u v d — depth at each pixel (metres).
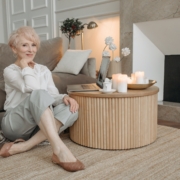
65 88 2.23
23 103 1.53
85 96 1.65
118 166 1.38
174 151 1.61
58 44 2.86
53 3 4.05
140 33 2.76
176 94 2.89
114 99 1.59
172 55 2.92
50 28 4.19
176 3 2.29
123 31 2.80
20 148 1.57
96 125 1.64
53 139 1.38
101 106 1.61
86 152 1.61
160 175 1.27
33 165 1.41
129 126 1.63
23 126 1.59
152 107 1.72
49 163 1.44
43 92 1.48
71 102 1.66
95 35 3.52
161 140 1.83
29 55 1.65
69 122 1.68
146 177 1.25
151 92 1.68
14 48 1.66
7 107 1.70
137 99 1.62
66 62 2.62
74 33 3.39
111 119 1.61
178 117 2.52
